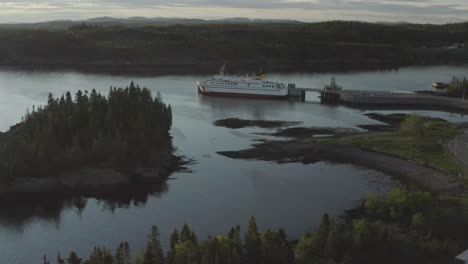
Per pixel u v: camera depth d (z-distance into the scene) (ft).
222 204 406.62
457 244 303.48
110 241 352.28
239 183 451.94
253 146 563.89
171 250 279.49
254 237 283.79
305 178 463.42
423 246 296.71
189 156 530.68
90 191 434.71
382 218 348.18
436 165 474.08
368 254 283.79
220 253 263.70
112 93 588.09
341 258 282.15
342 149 532.32
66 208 406.21
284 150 539.29
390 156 506.89
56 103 545.85
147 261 269.23
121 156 476.13
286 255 282.56
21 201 416.26
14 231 369.50
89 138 486.38
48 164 451.12
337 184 448.24
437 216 333.83
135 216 389.80
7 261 328.49
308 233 333.83
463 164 471.21
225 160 515.91
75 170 455.63
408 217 338.75
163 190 437.99
